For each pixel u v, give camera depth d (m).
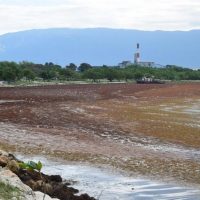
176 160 31.95
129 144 38.06
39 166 14.16
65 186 23.45
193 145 38.47
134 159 31.84
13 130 43.75
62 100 84.12
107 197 22.92
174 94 108.75
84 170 28.45
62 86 139.00
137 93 111.19
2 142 36.59
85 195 22.03
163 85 157.00
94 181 25.94
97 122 50.97
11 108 64.06
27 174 23.06
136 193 23.91
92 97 94.50
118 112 62.16
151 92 115.19
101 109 66.44
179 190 24.69
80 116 56.62
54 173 27.50
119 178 26.77
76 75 194.50
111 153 33.72
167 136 42.38
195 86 146.88
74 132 43.62
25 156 31.97
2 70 152.50
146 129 46.25
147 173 28.02
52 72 183.50
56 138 39.72
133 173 27.97
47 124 48.97
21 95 94.75
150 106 74.50
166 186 25.41
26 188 19.55
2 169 21.83
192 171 28.78
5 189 18.31
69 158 31.69
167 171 28.61
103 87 137.50
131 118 55.03
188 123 51.62
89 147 35.94
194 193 24.19
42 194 19.41
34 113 58.69
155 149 36.09
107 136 41.91
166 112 64.62
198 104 81.06
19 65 184.88
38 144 36.38
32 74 167.50
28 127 46.16
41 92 106.19
